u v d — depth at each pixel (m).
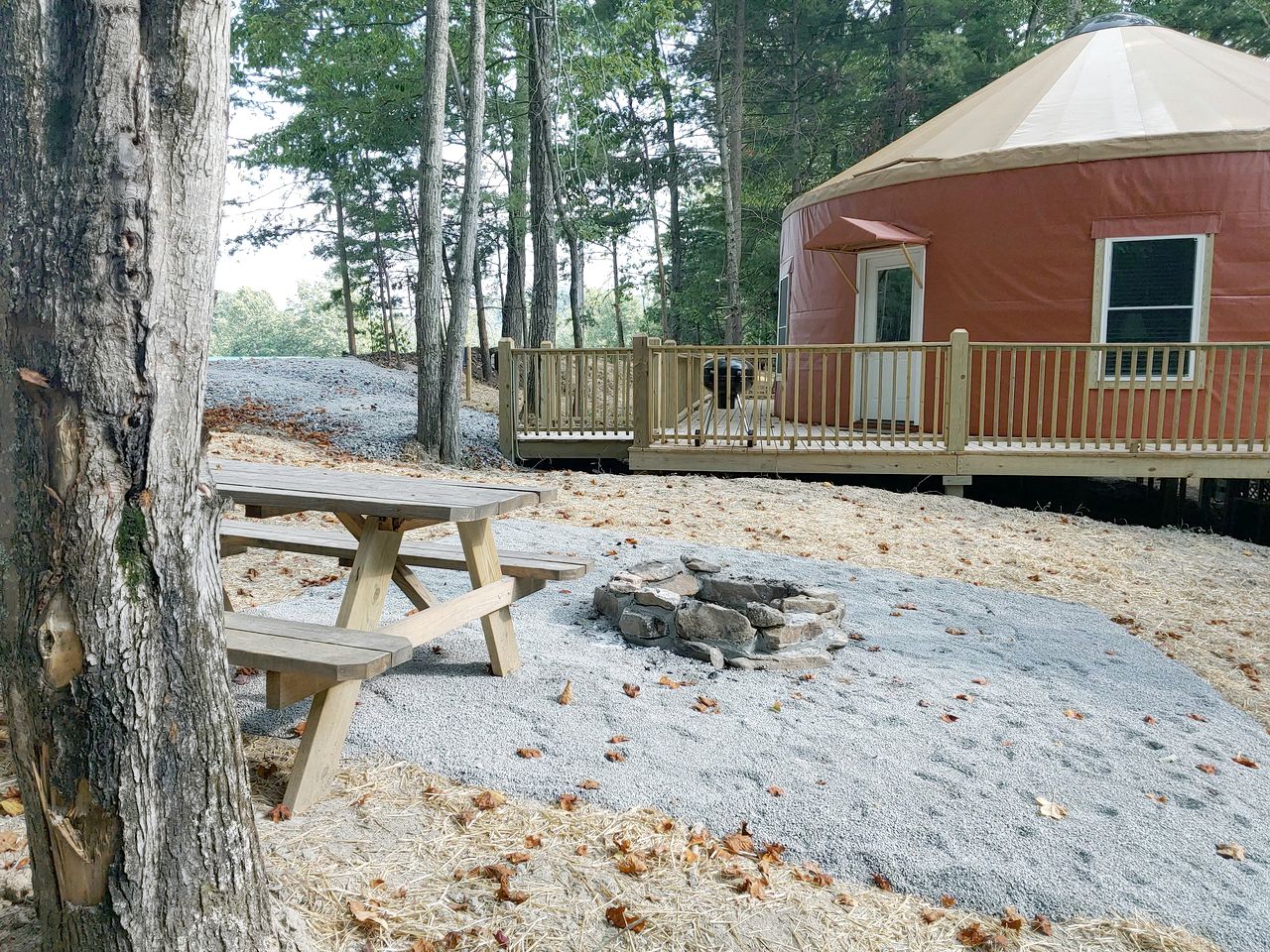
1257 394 9.12
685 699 3.83
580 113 16.88
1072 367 9.20
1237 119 9.69
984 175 10.26
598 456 11.09
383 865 2.48
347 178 22.00
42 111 1.54
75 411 1.58
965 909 2.57
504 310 22.75
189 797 1.78
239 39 17.17
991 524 8.48
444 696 3.63
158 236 1.63
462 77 18.61
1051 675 4.62
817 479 10.85
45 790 1.66
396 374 20.08
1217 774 3.61
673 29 17.39
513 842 2.65
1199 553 8.03
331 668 2.51
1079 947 2.46
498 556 4.09
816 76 26.75
